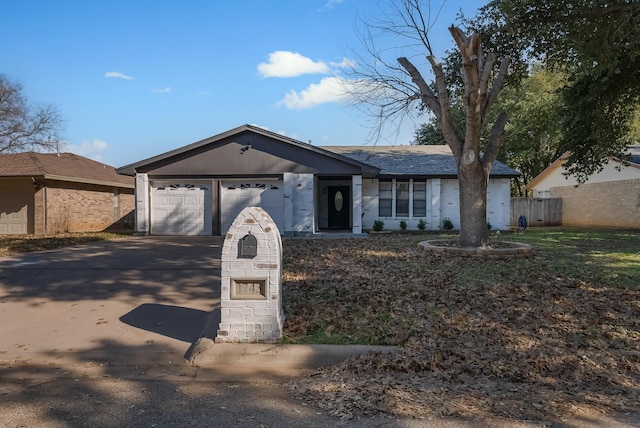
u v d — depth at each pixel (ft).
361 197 62.34
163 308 23.77
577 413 13.10
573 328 20.25
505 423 12.39
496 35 44.62
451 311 22.25
